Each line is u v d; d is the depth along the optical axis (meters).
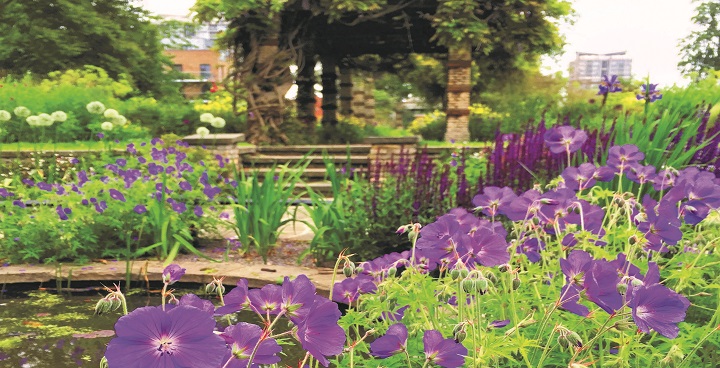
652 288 1.39
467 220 2.17
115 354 0.89
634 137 4.36
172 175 6.29
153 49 28.03
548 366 1.95
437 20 14.86
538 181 4.51
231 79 14.67
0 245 5.21
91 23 24.38
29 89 14.68
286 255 5.64
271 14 13.73
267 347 1.14
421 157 5.30
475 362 1.46
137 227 5.40
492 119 17.34
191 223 5.87
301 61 15.21
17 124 12.91
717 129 4.62
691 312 2.29
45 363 2.96
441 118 22.77
